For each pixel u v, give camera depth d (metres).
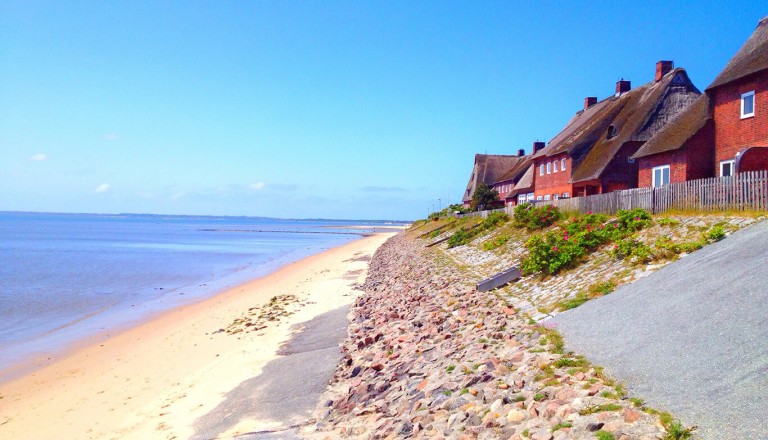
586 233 15.45
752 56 20.20
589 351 7.66
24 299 26.73
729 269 9.20
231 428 8.96
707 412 5.06
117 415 10.95
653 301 9.11
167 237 103.19
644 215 15.52
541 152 45.03
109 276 36.97
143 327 20.39
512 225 27.64
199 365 14.19
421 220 85.00
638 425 5.09
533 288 14.02
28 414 11.53
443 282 18.91
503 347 9.09
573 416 5.57
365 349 12.52
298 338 15.77
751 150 17.78
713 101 22.12
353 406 8.78
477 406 6.74
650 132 31.91
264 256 56.28
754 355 5.95
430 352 10.16
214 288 31.34
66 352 16.83
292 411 9.38
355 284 28.48
